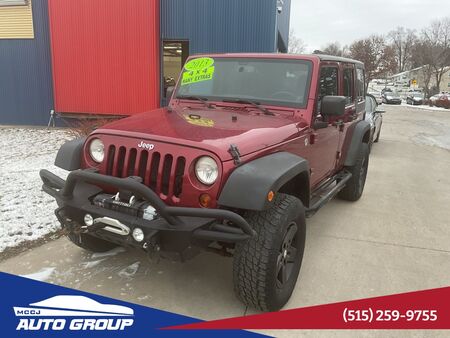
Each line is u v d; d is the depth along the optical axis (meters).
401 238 5.05
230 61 4.49
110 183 2.92
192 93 4.60
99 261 4.09
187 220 2.88
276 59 4.30
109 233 3.11
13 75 14.94
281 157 3.26
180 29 14.17
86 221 3.15
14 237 4.51
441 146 13.59
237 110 4.20
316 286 3.81
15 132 13.27
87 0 13.60
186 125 3.46
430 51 70.81
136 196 3.01
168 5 14.05
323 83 4.37
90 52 13.87
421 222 5.68
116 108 14.09
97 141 3.42
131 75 13.83
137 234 2.89
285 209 3.16
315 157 4.28
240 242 2.94
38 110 15.06
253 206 2.76
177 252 2.90
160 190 3.04
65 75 14.12
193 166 2.95
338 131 5.03
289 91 4.14
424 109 42.38
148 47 13.60
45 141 11.38
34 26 14.45
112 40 13.71
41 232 4.68
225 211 2.73
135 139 3.20
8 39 14.71
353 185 6.22
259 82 4.29
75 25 13.77
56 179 3.44
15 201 5.63
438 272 4.18
